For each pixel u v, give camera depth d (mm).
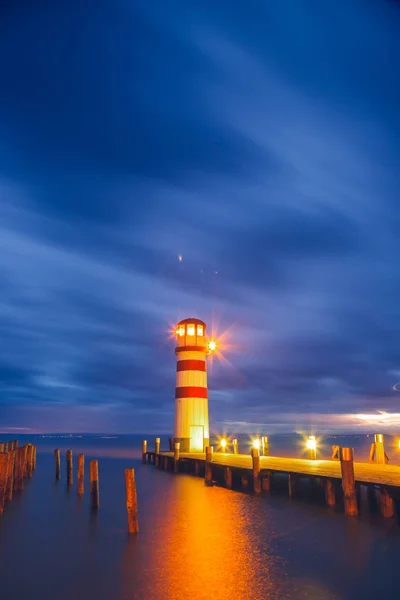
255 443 42750
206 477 34844
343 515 22812
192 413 46688
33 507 27938
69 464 36812
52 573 16297
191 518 24234
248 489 31750
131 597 14156
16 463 34562
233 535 20516
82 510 26906
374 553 17375
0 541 20344
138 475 45406
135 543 19719
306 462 33219
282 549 18266
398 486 20703
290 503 26734
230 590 14430
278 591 14273
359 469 26922
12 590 14906
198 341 48062
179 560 17344
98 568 16688
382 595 13867
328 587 14508
